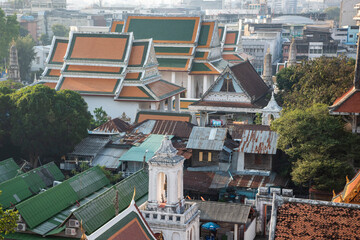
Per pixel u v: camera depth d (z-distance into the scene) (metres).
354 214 34.97
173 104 112.31
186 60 125.50
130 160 67.25
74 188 55.47
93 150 70.69
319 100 70.19
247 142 65.88
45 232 47.38
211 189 61.38
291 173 59.75
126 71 99.88
